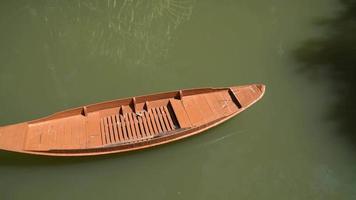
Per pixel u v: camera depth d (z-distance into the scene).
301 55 16.25
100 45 17.06
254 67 15.88
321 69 15.57
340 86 14.87
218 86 15.15
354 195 11.90
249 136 13.37
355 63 15.73
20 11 18.45
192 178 12.30
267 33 17.48
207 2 19.28
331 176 12.34
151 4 19.22
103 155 12.24
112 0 19.33
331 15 18.11
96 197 11.80
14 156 12.22
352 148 12.94
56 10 18.67
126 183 12.10
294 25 17.78
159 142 12.11
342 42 16.72
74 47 16.94
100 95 14.78
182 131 12.19
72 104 14.39
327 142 13.13
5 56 16.28
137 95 14.83
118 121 13.03
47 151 11.41
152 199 11.81
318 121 13.72
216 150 13.02
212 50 16.77
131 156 12.43
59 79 15.39
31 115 13.93
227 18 18.41
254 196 11.97
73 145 12.15
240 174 12.45
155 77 15.59
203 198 11.90
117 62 16.27
